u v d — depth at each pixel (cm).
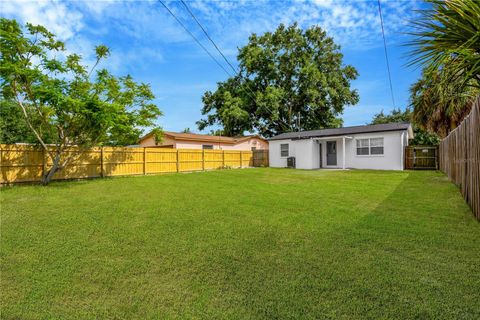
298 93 2981
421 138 2066
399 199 659
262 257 333
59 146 1029
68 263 327
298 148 1902
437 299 230
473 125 500
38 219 517
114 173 1325
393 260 310
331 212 546
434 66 268
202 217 524
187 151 1691
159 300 248
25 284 279
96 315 228
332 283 264
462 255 317
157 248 370
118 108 971
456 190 755
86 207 615
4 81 861
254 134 3003
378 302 230
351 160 1745
